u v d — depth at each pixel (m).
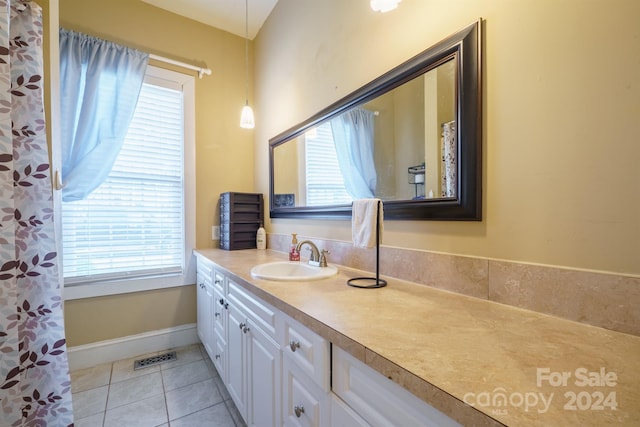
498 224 0.90
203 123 2.48
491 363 0.55
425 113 1.11
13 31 1.17
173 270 2.37
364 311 0.85
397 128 1.23
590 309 0.72
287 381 0.98
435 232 1.09
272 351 1.08
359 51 1.44
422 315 0.81
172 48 2.35
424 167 1.12
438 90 1.06
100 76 2.00
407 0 1.19
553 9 0.78
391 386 0.59
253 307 1.25
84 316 2.04
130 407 1.61
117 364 2.07
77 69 1.92
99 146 1.98
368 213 1.11
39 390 1.21
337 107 1.55
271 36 2.36
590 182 0.72
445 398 0.47
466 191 0.96
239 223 2.36
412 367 0.54
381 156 1.31
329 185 1.65
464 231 0.99
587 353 0.59
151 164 2.29
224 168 2.58
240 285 1.34
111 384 1.83
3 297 1.01
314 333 0.82
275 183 2.26
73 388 1.78
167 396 1.71
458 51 0.98
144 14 2.23
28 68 1.20
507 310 0.84
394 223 1.26
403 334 0.69
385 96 1.28
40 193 1.22
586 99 0.73
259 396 1.20
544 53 0.80
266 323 1.13
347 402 0.71
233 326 1.49
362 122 1.41
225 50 2.60
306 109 1.89
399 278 1.22
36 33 1.22
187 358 2.17
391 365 0.56
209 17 2.43
